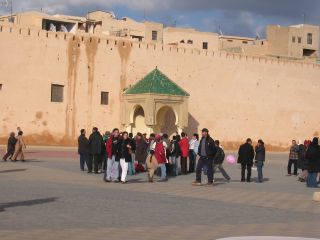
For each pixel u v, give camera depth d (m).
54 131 48.00
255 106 57.84
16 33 46.56
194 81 54.53
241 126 56.97
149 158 23.58
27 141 46.78
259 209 15.71
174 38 76.94
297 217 14.41
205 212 14.61
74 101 48.91
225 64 56.19
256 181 25.62
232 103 56.50
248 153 24.94
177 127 49.16
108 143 22.42
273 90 58.97
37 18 63.03
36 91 47.31
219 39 84.50
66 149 45.62
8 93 46.19
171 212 14.34
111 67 50.53
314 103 61.69
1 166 27.64
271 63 58.88
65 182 21.48
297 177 28.77
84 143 26.98
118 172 22.53
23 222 12.00
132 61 51.50
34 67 47.25
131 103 49.06
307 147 25.14
